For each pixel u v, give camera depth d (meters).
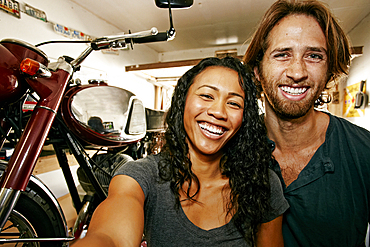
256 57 0.84
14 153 0.49
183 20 3.06
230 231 0.57
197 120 0.55
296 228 0.79
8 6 1.69
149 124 1.50
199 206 0.60
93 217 0.43
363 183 0.68
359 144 0.70
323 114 0.81
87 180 1.00
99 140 0.94
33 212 0.72
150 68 3.18
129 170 0.55
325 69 0.70
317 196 0.73
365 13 2.58
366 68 2.47
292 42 0.68
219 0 2.57
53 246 0.77
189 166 0.58
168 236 0.54
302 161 0.79
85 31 2.58
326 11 0.68
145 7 2.69
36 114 0.53
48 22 2.07
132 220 0.42
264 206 0.62
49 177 1.92
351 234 0.73
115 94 1.04
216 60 0.61
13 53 0.57
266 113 0.85
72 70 0.63
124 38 0.70
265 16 0.77
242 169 0.64
